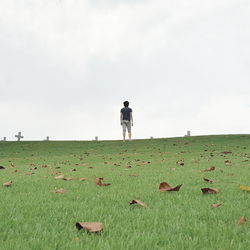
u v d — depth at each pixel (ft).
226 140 61.41
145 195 11.68
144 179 16.48
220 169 21.26
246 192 12.25
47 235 6.78
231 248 6.06
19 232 7.14
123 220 8.14
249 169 21.13
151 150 49.90
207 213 8.82
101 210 9.11
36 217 8.45
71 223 7.84
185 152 43.75
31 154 51.26
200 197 11.26
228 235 6.82
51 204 10.12
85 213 8.77
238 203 10.16
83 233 6.88
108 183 15.12
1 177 18.45
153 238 6.52
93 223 7.25
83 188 13.70
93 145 63.93
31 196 11.67
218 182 15.06
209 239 6.60
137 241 6.34
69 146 63.46
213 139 64.23
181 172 19.79
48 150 57.62
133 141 68.54
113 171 21.56
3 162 36.55
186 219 8.17
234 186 13.74
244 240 6.57
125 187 13.76
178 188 12.42
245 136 66.08
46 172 21.88
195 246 6.19
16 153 54.08
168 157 36.68
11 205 9.91
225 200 10.75
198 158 33.60
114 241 6.31
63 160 37.01
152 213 8.84
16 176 19.11
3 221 7.96
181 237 6.75
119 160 34.81
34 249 5.96
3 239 6.64
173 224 7.68
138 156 39.86
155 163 28.43
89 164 29.89
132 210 9.32
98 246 6.02
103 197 11.34
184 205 9.99
